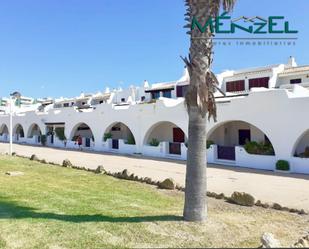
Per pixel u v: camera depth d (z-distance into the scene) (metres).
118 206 9.09
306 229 7.57
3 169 16.72
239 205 9.84
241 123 24.06
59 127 40.62
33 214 7.97
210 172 17.72
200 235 6.58
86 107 39.72
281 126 18.02
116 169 18.94
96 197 10.33
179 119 24.39
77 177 14.73
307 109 16.89
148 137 27.81
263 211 9.15
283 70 28.59
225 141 24.73
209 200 10.48
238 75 30.61
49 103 58.00
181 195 11.37
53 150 33.38
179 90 34.88
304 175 16.58
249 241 6.38
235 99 20.42
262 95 18.94
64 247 6.01
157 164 21.31
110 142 31.66
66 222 7.34
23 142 46.72
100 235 6.55
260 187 13.60
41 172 16.05
